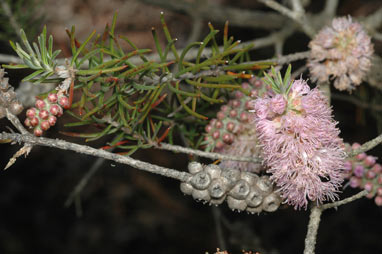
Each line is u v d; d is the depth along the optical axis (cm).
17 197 79
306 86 28
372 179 31
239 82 31
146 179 78
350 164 31
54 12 54
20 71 45
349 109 59
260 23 53
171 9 50
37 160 78
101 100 29
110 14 57
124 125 29
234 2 65
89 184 78
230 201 29
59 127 57
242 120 30
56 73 28
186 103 31
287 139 28
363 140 58
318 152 28
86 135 29
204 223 77
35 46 28
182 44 61
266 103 28
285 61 32
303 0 46
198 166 28
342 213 70
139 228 77
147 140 30
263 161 29
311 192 28
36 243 77
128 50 57
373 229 69
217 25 62
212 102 30
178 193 78
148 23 60
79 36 56
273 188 29
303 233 69
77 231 78
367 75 34
